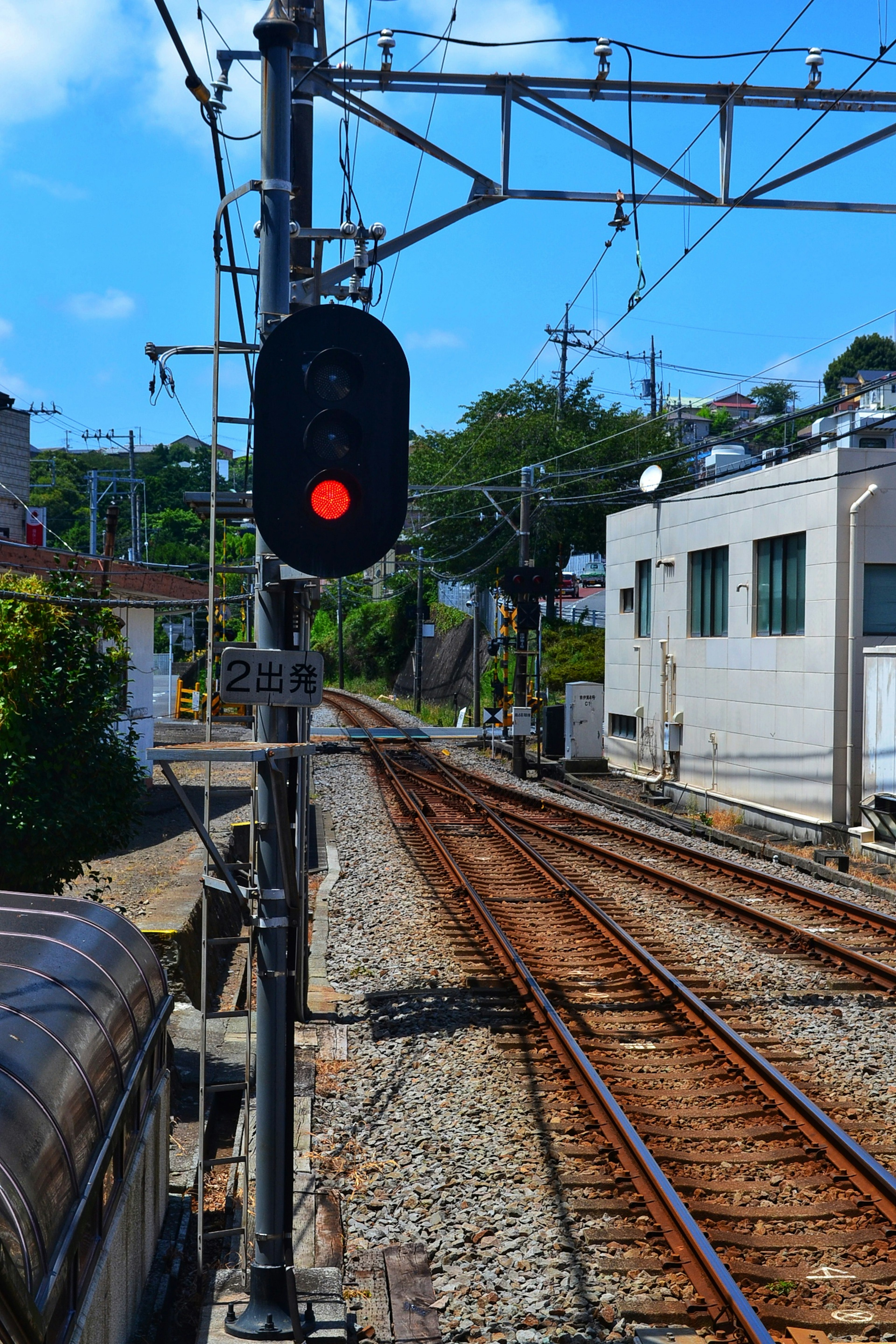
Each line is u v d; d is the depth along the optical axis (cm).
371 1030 886
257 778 460
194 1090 761
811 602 1881
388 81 895
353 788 2534
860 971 1035
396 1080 775
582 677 4031
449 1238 554
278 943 458
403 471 434
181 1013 899
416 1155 652
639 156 933
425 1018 901
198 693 3822
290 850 454
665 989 971
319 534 427
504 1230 559
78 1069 400
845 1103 720
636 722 2777
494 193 922
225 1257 546
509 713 3334
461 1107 720
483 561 5112
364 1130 692
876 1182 589
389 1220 577
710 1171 622
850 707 1798
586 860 1638
